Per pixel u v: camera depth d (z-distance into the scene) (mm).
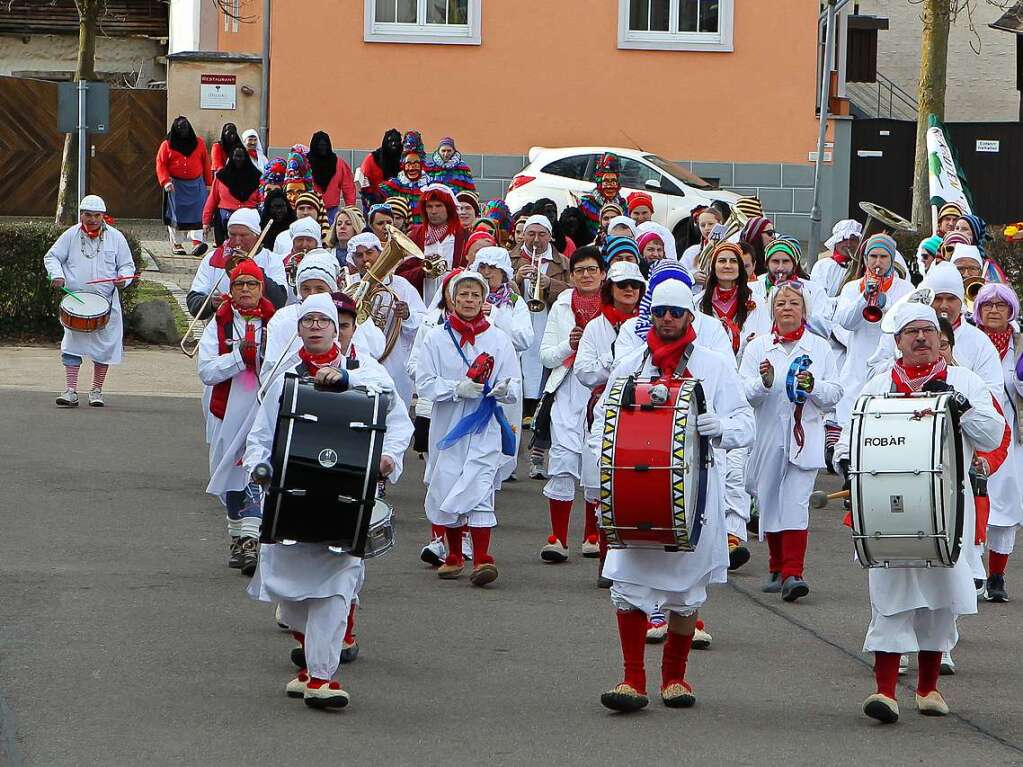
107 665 11086
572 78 39312
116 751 9258
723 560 10578
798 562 13891
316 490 9789
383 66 39000
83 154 26766
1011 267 29359
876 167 44438
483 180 39375
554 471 15055
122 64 56625
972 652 12375
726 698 10805
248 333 13953
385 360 17547
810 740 9844
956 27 54094
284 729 9789
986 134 46000
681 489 9766
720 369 10695
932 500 9797
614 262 15352
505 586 14062
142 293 30781
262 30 41594
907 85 54562
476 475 14062
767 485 14047
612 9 39188
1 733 9500
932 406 10023
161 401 23500
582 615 13055
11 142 40562
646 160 36188
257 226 15945
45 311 28047
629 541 10039
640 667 10414
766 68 39500
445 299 14477
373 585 14000
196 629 12148
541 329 20250
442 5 39062
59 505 16500
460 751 9445
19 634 11797
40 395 23438
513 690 10859
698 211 27438
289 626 10609
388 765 9156
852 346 19109
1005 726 10273
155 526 15789
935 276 12898
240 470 14023
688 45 39375
